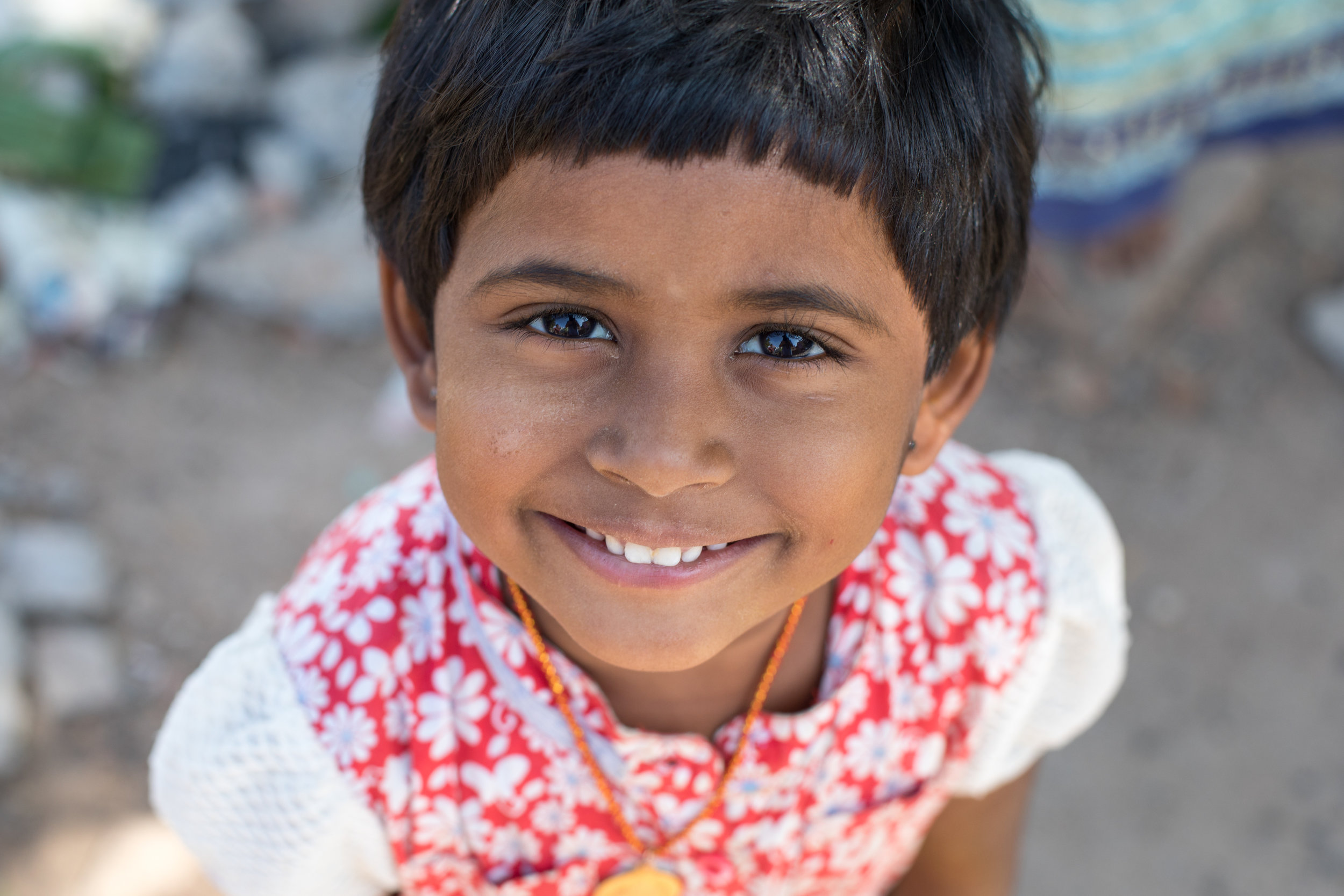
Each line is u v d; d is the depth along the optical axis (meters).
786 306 0.81
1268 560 2.87
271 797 1.06
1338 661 2.69
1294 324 3.39
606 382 0.83
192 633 2.55
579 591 0.90
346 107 3.49
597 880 1.17
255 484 2.86
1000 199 1.00
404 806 1.08
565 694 1.07
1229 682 2.64
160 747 1.12
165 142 3.37
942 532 1.18
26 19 3.57
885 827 1.25
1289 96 2.88
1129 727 2.56
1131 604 2.76
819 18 0.82
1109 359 3.27
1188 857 2.36
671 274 0.78
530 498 0.88
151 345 3.11
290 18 3.70
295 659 1.07
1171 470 3.05
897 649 1.16
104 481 2.80
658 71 0.78
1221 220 3.50
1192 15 2.61
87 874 2.16
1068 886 2.30
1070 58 2.61
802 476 0.86
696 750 1.10
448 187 0.87
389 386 3.11
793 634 1.12
